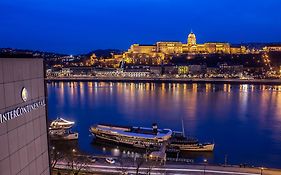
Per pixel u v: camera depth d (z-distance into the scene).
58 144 142.62
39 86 40.28
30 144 37.72
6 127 32.44
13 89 33.88
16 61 34.53
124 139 145.88
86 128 180.50
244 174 92.94
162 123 189.88
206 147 133.00
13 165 33.81
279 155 129.00
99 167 98.19
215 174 93.00
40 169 40.53
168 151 132.62
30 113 37.69
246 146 141.25
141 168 98.25
